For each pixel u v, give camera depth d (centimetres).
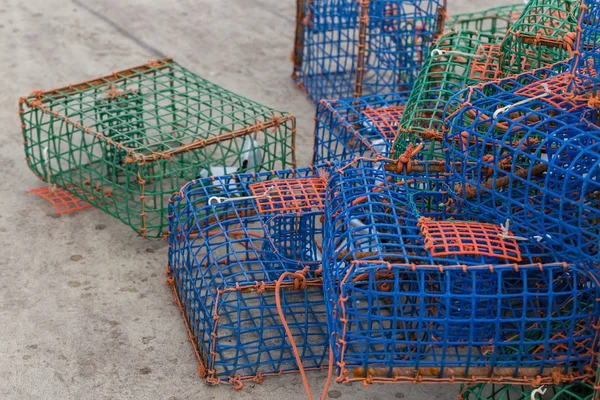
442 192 335
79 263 388
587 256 275
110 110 430
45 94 438
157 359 334
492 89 358
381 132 406
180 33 647
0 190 441
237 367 321
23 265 385
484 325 308
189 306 347
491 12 671
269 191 362
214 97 457
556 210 294
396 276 274
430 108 383
